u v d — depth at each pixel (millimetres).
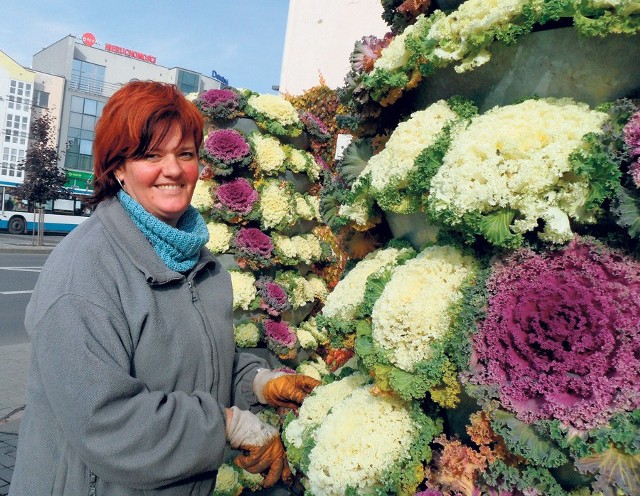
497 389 1132
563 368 1062
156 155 1287
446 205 1226
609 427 1018
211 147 2924
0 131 29672
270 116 3107
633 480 1006
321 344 3381
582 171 1099
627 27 1064
